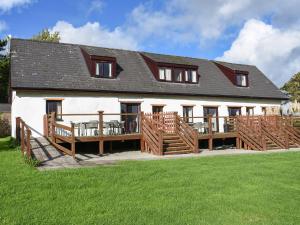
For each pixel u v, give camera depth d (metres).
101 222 7.39
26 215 7.67
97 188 9.73
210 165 13.70
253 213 8.14
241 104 29.48
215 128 27.36
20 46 22.81
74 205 8.34
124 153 18.48
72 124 16.52
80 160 14.85
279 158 16.19
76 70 22.75
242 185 10.46
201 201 8.87
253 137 21.36
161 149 17.58
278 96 32.22
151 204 8.56
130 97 23.39
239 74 30.80
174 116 20.11
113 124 19.12
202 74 29.53
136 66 26.19
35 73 21.03
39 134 19.97
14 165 12.45
